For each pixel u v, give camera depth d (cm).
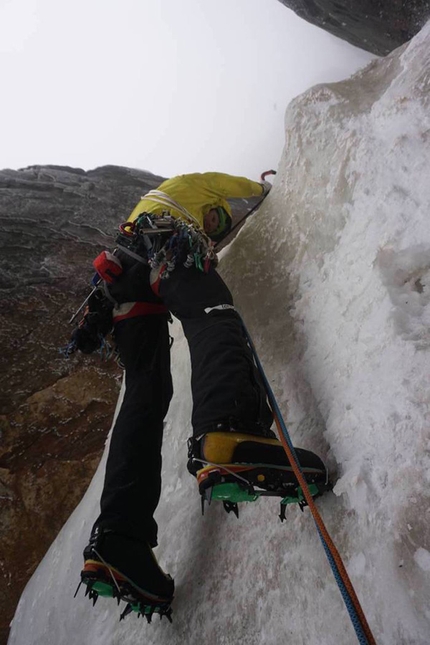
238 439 157
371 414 160
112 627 235
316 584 153
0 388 402
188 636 188
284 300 241
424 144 196
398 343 162
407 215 186
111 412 411
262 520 186
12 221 569
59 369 422
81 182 717
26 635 296
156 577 187
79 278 509
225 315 199
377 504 145
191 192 275
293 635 151
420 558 128
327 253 226
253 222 302
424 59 221
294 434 192
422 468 137
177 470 257
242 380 169
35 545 350
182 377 300
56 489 370
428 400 144
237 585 181
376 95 249
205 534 211
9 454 376
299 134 275
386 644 126
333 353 193
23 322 448
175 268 212
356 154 225
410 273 175
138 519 184
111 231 617
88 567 173
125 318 229
